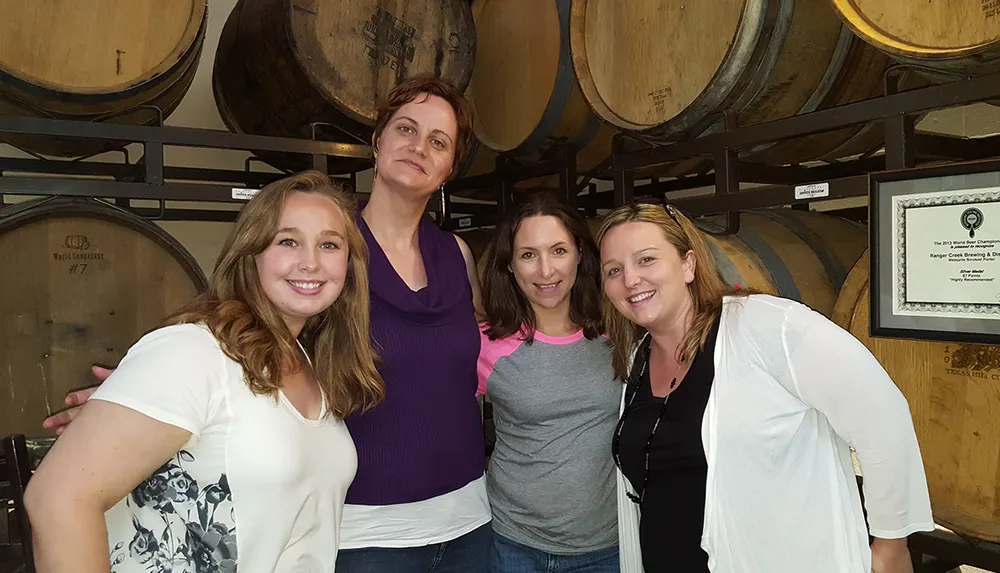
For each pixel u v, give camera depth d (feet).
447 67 10.05
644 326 5.57
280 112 9.58
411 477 5.66
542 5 10.13
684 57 7.36
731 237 7.56
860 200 11.78
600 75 8.37
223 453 3.94
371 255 5.86
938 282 5.33
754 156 7.91
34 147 8.61
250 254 4.30
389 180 6.00
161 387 3.69
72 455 3.52
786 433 4.88
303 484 4.28
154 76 7.46
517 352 6.54
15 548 6.68
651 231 5.34
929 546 6.23
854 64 6.69
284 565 4.33
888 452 4.58
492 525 6.51
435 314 5.91
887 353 6.06
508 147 10.77
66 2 7.25
